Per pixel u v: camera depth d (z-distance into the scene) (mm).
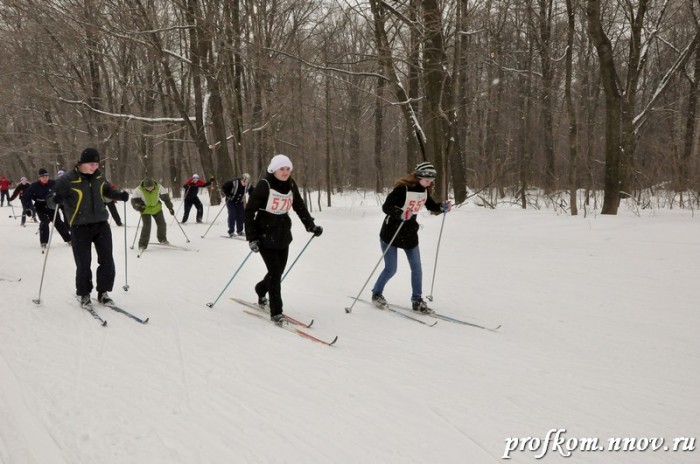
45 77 21500
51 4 16016
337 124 29625
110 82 26953
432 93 13273
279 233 4664
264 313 5086
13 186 35812
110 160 27516
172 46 20672
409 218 5094
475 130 24031
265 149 20984
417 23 12242
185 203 14016
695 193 13719
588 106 21891
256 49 14625
